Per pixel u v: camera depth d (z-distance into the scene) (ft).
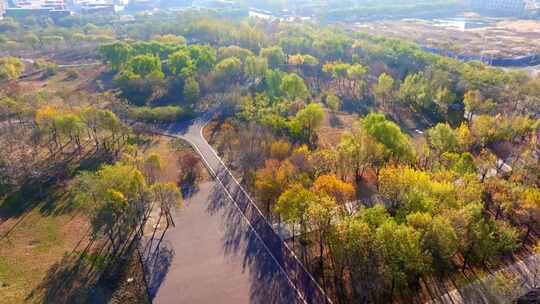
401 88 647.97
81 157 467.11
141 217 359.05
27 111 505.25
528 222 322.75
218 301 273.54
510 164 430.61
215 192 402.93
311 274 294.66
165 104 645.51
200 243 329.31
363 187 390.63
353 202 367.25
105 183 335.47
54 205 380.58
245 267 303.48
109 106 562.25
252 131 463.83
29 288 282.77
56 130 468.34
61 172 433.48
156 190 343.46
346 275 289.53
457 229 281.13
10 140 460.14
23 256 314.14
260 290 282.15
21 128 501.56
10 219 358.84
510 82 630.74
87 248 324.19
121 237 336.08
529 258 302.45
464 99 583.17
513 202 322.34
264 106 563.48
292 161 391.86
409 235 259.60
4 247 323.57
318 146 488.44
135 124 548.72
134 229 345.51
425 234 271.90
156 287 285.43
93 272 298.76
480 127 472.85
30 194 395.34
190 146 502.38
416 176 333.21
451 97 594.24
